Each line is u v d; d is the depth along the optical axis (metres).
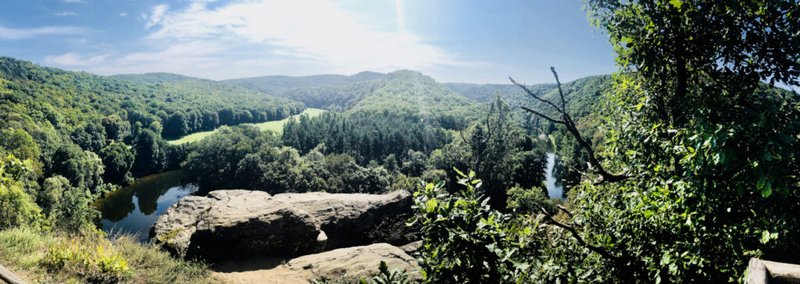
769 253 4.09
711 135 3.44
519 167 58.91
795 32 4.46
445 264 3.13
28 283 6.16
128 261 8.27
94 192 64.44
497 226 3.08
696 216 4.25
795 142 3.14
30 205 28.42
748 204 3.91
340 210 16.11
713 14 5.06
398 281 3.07
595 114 8.04
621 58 6.21
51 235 8.62
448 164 57.28
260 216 12.84
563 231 6.50
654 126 5.04
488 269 3.11
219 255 11.78
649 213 4.81
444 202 3.25
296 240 12.94
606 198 6.73
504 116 52.53
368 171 63.16
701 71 5.61
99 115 91.94
